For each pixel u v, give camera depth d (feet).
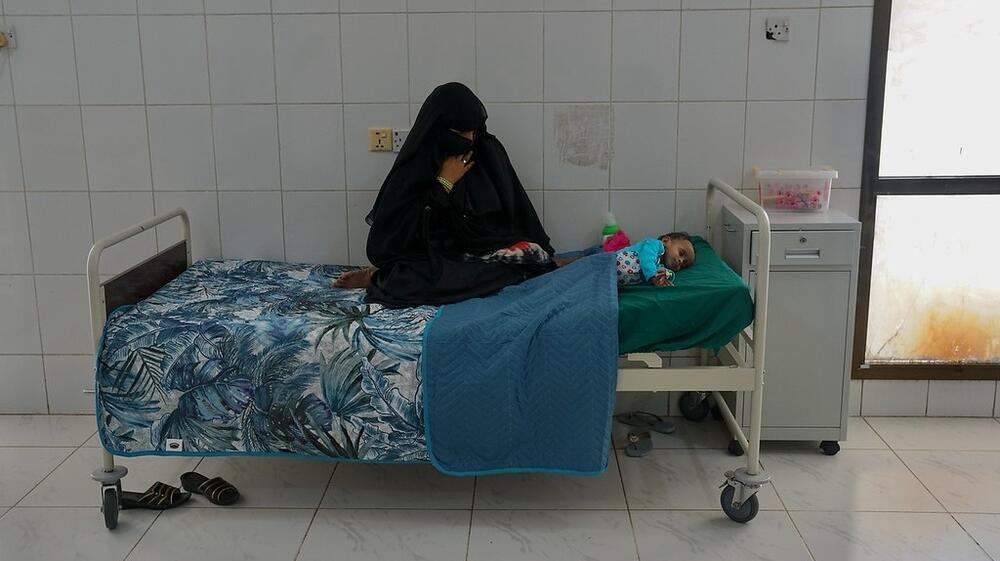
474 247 9.62
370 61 10.13
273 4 10.03
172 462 9.88
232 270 10.21
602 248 10.11
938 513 8.66
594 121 10.23
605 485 9.28
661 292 8.28
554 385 8.02
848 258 9.34
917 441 10.22
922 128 10.30
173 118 10.35
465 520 8.66
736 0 9.89
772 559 7.93
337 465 9.81
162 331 8.25
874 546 8.12
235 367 8.13
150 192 10.55
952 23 10.03
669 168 10.34
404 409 8.06
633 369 8.21
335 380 8.07
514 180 10.03
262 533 8.46
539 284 9.09
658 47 10.03
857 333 10.66
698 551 8.07
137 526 8.59
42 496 9.18
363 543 8.27
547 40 10.03
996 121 10.25
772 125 10.19
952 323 10.76
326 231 10.61
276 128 10.34
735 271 9.66
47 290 10.82
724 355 9.82
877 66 9.99
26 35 10.18
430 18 10.01
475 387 7.98
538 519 8.66
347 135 10.32
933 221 10.48
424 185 9.45
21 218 10.65
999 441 10.19
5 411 11.02
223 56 10.18
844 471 9.53
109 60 10.23
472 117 9.40
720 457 9.87
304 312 8.63
